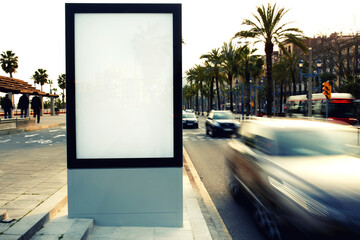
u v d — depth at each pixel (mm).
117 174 4094
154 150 4160
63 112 58562
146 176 4113
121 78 4113
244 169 5109
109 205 4105
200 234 3990
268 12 23781
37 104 24844
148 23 4094
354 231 2734
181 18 4074
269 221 3943
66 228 3689
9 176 6414
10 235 3189
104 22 4062
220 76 48750
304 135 4902
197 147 13703
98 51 4078
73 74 4008
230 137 18062
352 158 4348
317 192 3234
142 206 4125
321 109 24578
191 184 7000
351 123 23078
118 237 3766
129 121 4133
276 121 5512
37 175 6520
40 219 3713
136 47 4105
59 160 8602
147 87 4133
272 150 4633
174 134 4109
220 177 7730
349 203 3027
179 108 4102
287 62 43938
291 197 3391
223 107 81062
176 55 4090
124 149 4145
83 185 4078
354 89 32156
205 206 5367
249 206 5234
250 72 40031
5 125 17438
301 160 4285
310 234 2990
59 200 4555
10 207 4203
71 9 3975
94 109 4105
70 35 3984
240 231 4262
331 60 36219
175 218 4152
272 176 3965
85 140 4109
